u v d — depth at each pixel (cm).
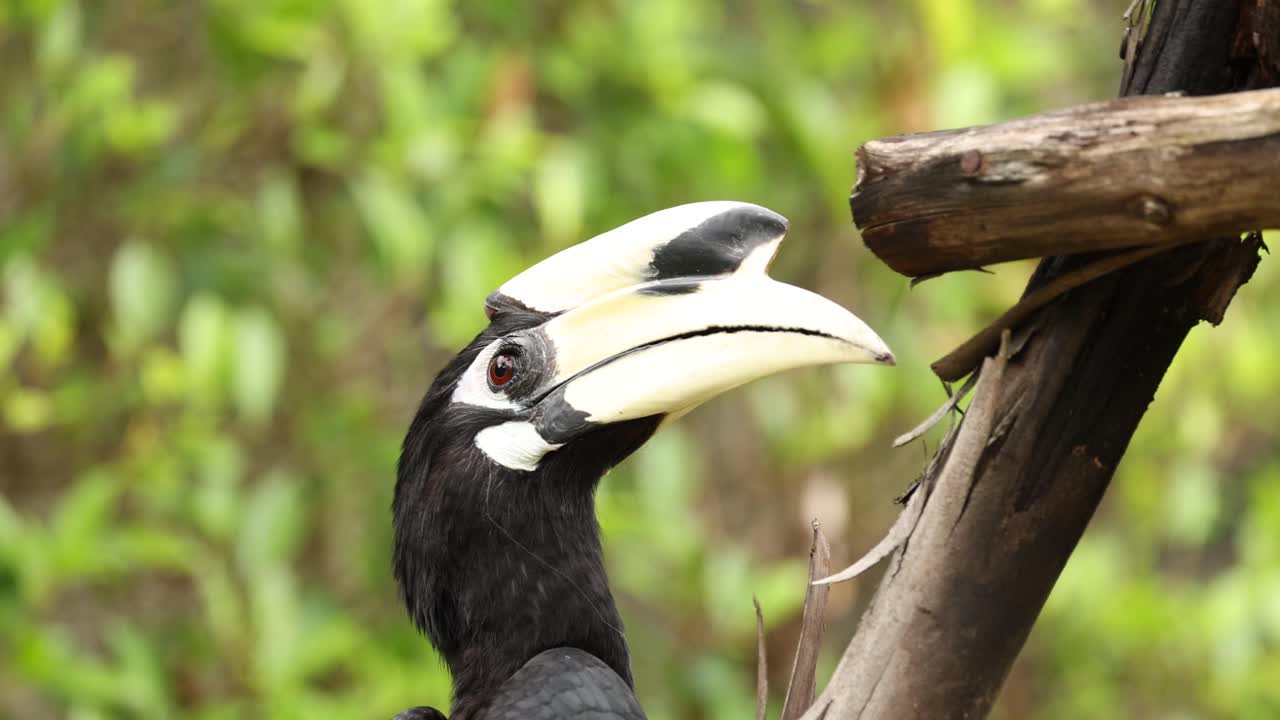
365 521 930
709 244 387
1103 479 298
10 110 930
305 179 935
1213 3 291
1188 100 261
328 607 828
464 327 813
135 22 949
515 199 932
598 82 902
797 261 984
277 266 891
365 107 893
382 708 801
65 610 930
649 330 390
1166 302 293
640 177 900
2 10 852
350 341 947
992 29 934
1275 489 1054
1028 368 299
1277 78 283
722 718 890
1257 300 1069
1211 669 1098
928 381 963
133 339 803
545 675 390
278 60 886
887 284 971
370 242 895
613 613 423
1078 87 1152
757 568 1002
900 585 305
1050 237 274
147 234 902
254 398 785
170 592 941
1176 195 259
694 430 1032
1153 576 1169
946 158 278
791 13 1045
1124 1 1185
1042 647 1135
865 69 961
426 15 834
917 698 301
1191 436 1046
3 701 937
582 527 419
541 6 915
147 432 873
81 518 763
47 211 874
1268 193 253
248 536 790
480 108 861
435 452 421
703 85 909
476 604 413
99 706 772
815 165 918
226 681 858
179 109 948
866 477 1047
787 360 368
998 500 298
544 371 408
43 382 933
